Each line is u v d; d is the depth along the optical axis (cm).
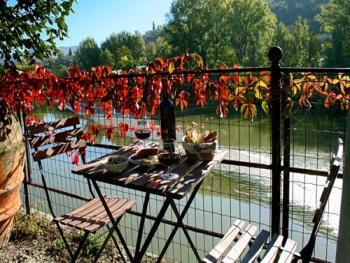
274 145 260
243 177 649
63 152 335
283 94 250
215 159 248
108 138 356
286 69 244
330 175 190
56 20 376
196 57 285
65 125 348
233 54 3806
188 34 3938
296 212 471
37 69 366
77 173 232
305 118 296
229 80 273
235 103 274
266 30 4150
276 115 254
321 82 251
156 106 310
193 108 310
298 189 542
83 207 300
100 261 328
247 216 497
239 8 4112
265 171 670
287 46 3944
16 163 326
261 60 4038
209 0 4000
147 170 231
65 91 353
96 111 355
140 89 313
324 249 410
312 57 3794
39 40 370
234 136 959
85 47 5947
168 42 4100
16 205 344
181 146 273
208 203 558
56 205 496
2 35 337
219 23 4047
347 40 3375
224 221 492
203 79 283
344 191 128
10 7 342
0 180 311
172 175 216
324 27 3781
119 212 288
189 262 393
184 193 194
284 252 212
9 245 354
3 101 319
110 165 223
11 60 362
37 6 358
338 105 252
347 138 126
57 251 342
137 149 281
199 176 217
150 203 552
